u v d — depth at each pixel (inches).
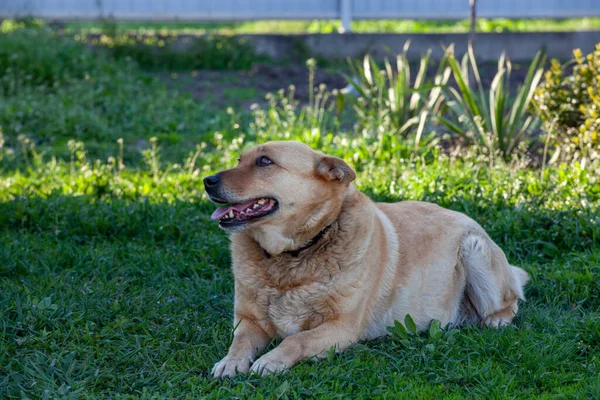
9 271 215.3
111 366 161.5
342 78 484.1
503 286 191.6
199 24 735.1
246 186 166.4
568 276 209.9
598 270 212.2
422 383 153.1
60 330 174.9
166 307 191.0
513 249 235.0
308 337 161.6
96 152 357.1
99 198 281.1
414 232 187.0
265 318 171.2
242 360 159.3
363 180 287.6
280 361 156.0
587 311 194.9
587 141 289.4
